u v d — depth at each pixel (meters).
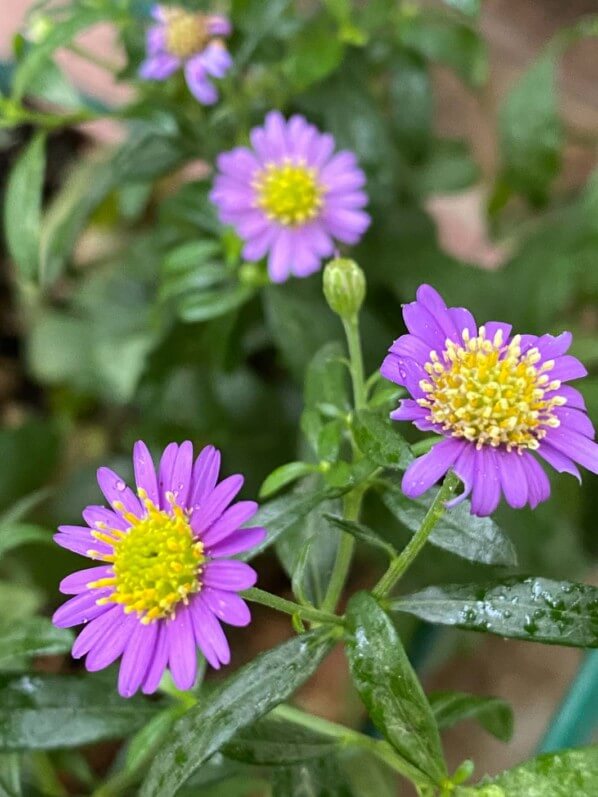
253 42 0.28
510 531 0.28
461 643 0.31
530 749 0.29
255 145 0.27
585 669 0.23
